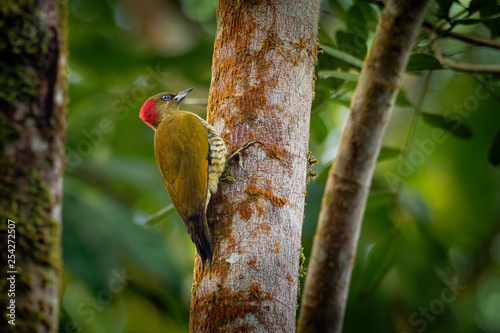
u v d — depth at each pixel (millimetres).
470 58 15453
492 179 16188
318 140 11391
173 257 12867
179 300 14500
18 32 4609
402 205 14633
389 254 8922
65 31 4883
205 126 9531
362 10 9961
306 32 7695
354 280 13266
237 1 7848
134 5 17062
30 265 4453
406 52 6141
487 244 16953
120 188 14383
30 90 4582
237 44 7668
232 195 7156
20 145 4523
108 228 11742
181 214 8766
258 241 6781
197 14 17641
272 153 7184
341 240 5930
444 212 16688
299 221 7121
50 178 4637
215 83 7855
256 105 7363
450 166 16188
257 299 6488
